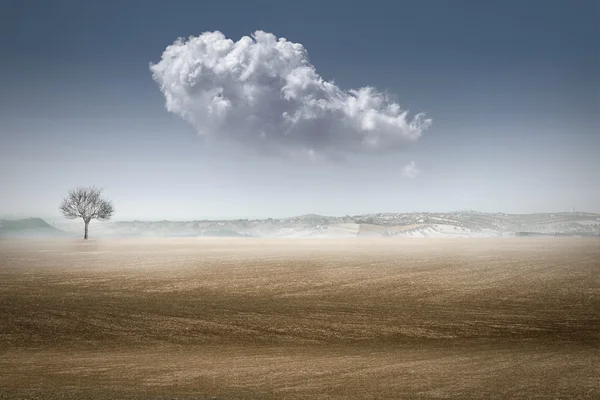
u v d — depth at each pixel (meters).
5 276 42.66
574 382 13.77
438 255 71.69
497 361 16.98
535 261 60.50
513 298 32.72
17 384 13.59
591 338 21.98
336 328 23.92
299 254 73.94
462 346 20.34
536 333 23.00
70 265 53.25
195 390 12.92
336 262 58.66
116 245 104.62
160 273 45.69
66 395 12.12
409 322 25.33
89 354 18.62
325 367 16.03
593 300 32.03
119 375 14.87
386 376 14.65
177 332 22.88
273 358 17.78
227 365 16.41
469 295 33.94
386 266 53.44
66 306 28.52
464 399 12.14
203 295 33.41
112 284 38.09
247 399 12.01
